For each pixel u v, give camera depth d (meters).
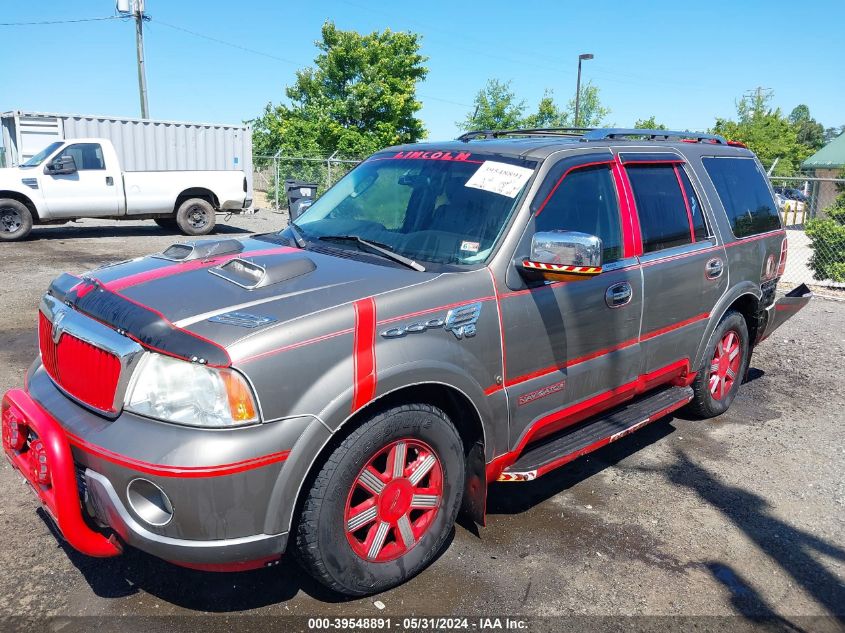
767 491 4.24
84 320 2.86
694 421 5.37
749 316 5.45
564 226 3.65
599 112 42.44
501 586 3.19
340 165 23.91
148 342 2.59
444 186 3.82
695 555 3.52
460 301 3.11
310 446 2.62
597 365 3.83
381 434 2.84
